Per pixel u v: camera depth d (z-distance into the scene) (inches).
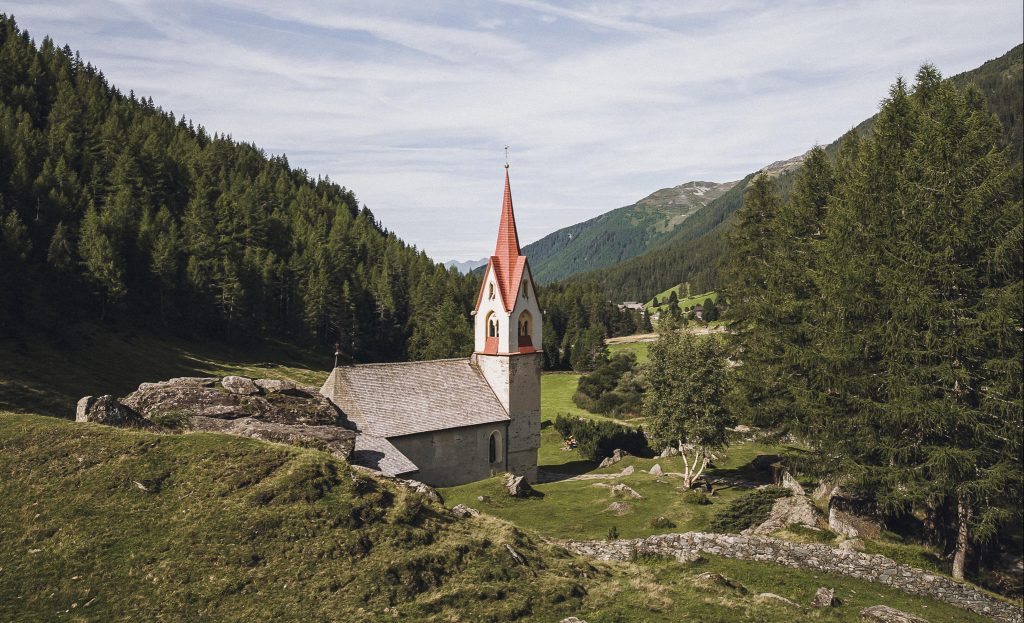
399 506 1134.4
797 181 2177.7
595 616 938.1
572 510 1927.9
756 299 2022.6
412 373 2361.0
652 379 2220.7
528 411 2561.5
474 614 919.7
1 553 959.6
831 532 1382.9
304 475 1140.5
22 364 3363.7
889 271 1353.3
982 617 1048.8
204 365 4431.6
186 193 6476.4
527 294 2573.8
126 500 1068.5
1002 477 1204.5
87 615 868.6
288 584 940.6
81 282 4399.6
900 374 1314.0
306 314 5679.1
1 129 5201.8
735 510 1632.6
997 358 1234.0
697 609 967.0
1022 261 1261.1
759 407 1847.9
